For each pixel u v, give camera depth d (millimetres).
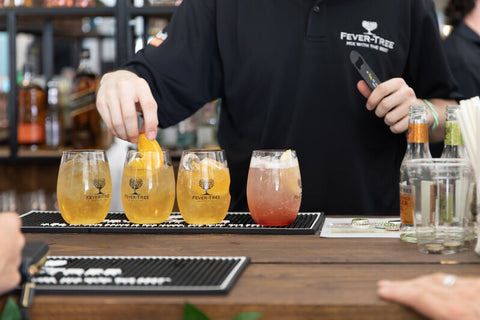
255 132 1718
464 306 679
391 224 1203
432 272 845
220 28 1704
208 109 2656
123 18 2600
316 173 1688
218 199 1194
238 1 1702
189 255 957
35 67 3016
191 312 692
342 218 1320
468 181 969
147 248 1016
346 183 1680
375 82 1442
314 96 1677
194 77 1697
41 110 2773
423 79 1724
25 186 2811
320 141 1682
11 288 765
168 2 2625
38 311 729
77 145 2672
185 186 1193
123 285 771
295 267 879
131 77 1362
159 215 1214
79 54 3023
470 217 996
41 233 1161
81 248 1019
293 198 1164
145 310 717
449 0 2529
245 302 712
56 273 833
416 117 1113
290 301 713
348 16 1677
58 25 2924
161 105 1637
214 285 764
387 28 1689
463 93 2414
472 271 852
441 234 960
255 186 1168
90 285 772
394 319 707
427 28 1696
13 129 2693
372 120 1683
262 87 1695
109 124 1295
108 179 1234
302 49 1672
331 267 876
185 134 2676
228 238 1101
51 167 2801
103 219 1248
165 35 1703
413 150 1118
